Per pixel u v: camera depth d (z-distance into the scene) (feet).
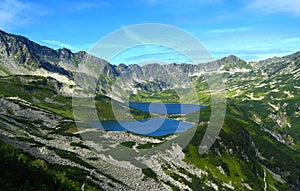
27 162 157.99
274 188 446.60
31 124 467.93
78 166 231.30
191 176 342.64
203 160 400.26
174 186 282.15
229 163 433.48
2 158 138.21
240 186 392.68
